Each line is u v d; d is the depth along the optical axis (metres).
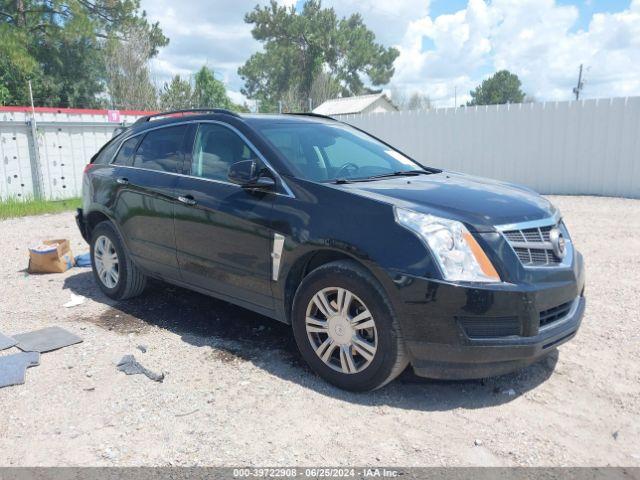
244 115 4.55
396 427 3.19
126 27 31.41
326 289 3.55
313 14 55.91
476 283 3.13
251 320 4.94
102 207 5.43
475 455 2.93
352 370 3.50
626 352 4.18
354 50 56.19
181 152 4.76
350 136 4.92
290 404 3.45
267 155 4.07
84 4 30.39
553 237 3.51
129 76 28.09
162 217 4.72
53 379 3.81
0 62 28.06
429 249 3.18
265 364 4.02
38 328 4.84
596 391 3.60
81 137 16.17
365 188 3.71
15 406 3.46
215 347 4.34
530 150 14.11
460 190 3.86
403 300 3.20
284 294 3.85
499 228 3.31
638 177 12.59
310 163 4.14
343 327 3.51
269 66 56.22
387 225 3.31
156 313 5.17
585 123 13.15
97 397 3.56
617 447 2.99
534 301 3.20
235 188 4.16
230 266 4.18
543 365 3.98
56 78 32.75
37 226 10.79
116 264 5.54
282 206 3.80
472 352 3.15
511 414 3.33
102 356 4.19
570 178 13.59
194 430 3.18
